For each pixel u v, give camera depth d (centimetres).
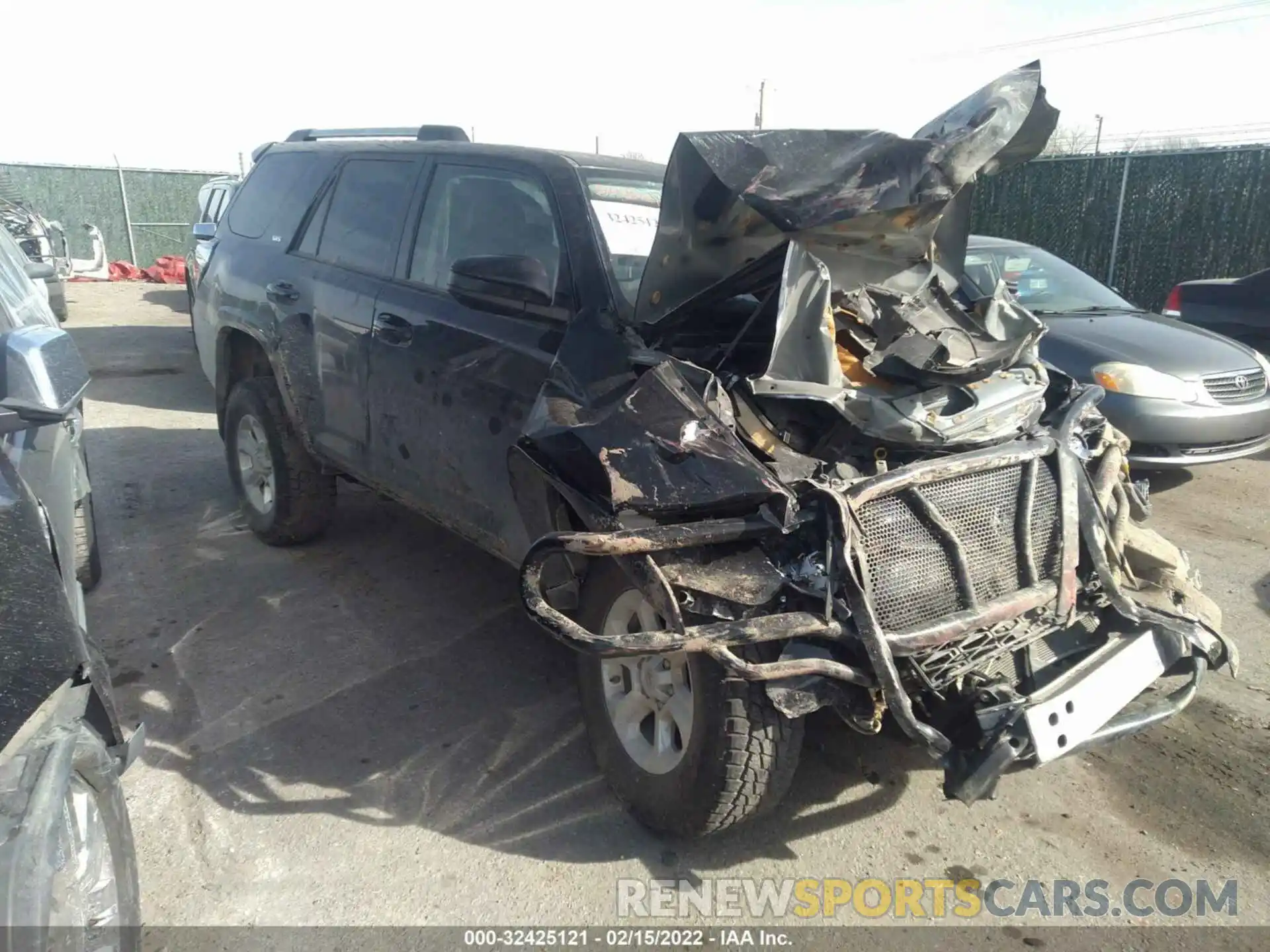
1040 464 300
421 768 333
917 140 295
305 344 464
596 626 307
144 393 927
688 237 298
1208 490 659
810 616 250
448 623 440
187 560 506
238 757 336
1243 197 1255
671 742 293
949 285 349
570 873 286
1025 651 285
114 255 2291
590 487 279
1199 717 373
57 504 286
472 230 392
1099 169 1389
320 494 506
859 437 285
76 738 195
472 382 361
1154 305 1367
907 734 254
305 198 506
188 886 275
